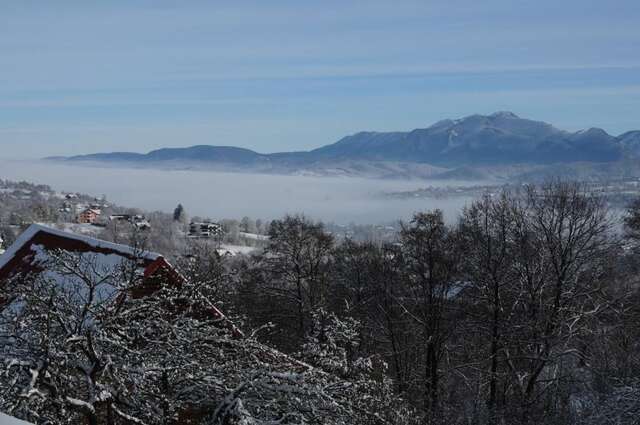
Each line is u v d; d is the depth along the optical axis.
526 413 25.25
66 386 11.72
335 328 19.92
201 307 15.82
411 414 21.45
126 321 12.90
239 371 12.86
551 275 28.03
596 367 28.69
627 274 33.12
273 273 38.91
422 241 28.17
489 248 27.67
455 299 30.09
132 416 12.16
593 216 28.00
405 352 32.75
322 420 12.66
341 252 39.59
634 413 21.23
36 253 21.28
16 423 5.10
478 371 30.47
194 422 14.24
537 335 26.97
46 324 11.68
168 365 12.65
